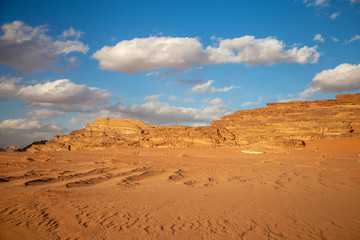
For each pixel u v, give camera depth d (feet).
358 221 28.91
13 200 37.32
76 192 42.65
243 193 42.88
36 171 69.56
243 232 25.67
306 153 158.40
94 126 463.42
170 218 29.96
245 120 317.42
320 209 33.42
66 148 309.42
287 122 252.42
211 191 44.70
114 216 30.68
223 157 149.38
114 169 77.15
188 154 175.42
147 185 50.96
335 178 56.13
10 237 24.53
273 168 79.46
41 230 26.18
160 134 281.33
